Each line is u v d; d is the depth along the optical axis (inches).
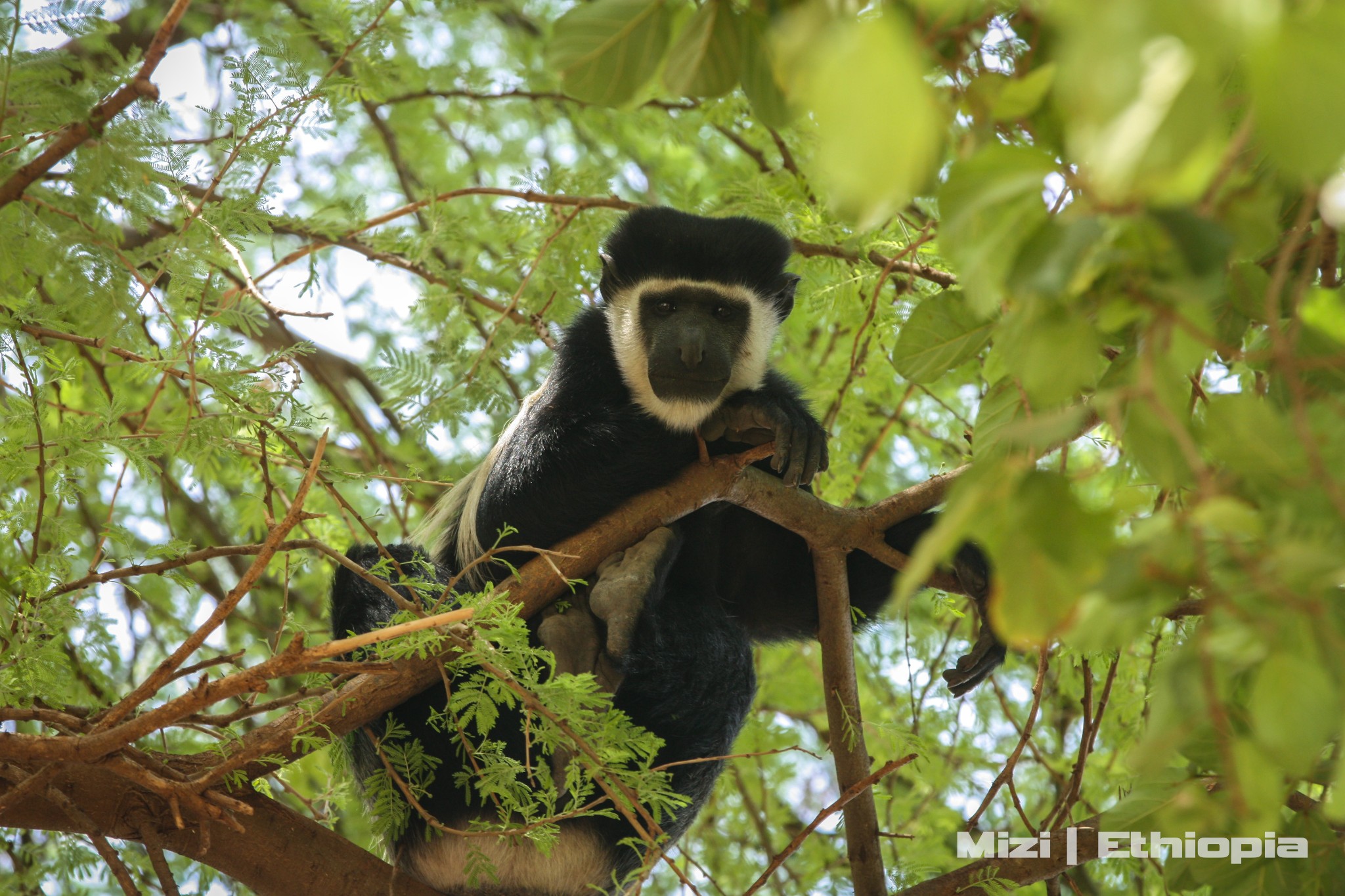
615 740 120.5
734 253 184.5
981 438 93.8
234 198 145.0
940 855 197.6
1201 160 53.0
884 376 212.8
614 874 158.2
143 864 180.9
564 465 161.0
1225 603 60.3
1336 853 97.8
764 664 246.4
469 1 264.1
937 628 236.4
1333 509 63.0
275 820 127.6
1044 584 58.4
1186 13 43.9
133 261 133.7
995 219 62.0
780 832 233.5
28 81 121.6
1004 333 69.2
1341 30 46.6
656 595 155.9
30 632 126.2
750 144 245.0
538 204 208.1
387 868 132.6
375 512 162.6
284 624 137.9
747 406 160.1
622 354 179.6
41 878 175.9
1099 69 45.1
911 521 167.9
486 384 193.8
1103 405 58.2
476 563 131.1
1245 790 63.7
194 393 128.6
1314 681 59.3
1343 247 94.8
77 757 102.5
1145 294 57.9
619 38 80.9
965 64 76.7
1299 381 68.2
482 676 122.6
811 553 159.6
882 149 44.0
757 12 83.2
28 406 138.9
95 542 208.1
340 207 205.8
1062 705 222.4
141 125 126.5
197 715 120.8
